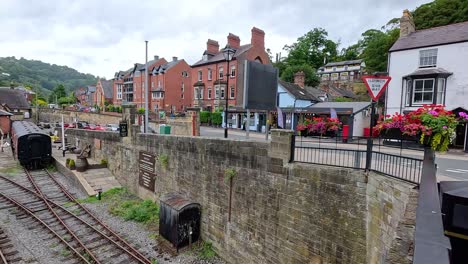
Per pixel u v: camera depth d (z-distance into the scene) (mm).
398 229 4094
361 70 51906
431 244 1796
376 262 5891
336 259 7004
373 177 6211
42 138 19750
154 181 14242
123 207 13664
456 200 3797
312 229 7520
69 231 10586
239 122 31344
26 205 13203
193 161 11688
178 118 22125
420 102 19531
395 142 9930
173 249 10070
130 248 9695
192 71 41812
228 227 10078
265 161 8781
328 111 23250
